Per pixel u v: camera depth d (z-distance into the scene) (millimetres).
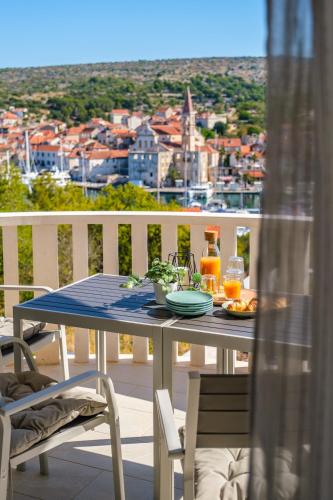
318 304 1252
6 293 3916
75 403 2213
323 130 1194
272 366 1286
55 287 3906
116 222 3848
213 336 2229
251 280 3695
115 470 2316
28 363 2664
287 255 1246
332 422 1307
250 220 3654
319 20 1166
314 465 1313
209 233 2791
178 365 3922
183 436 2094
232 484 1807
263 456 1312
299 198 1229
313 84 1188
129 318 2418
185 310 2422
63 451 2865
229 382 1722
